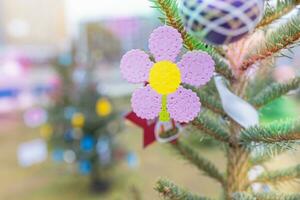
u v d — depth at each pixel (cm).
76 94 290
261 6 33
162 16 39
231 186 50
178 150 55
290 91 49
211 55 41
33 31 1029
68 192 298
